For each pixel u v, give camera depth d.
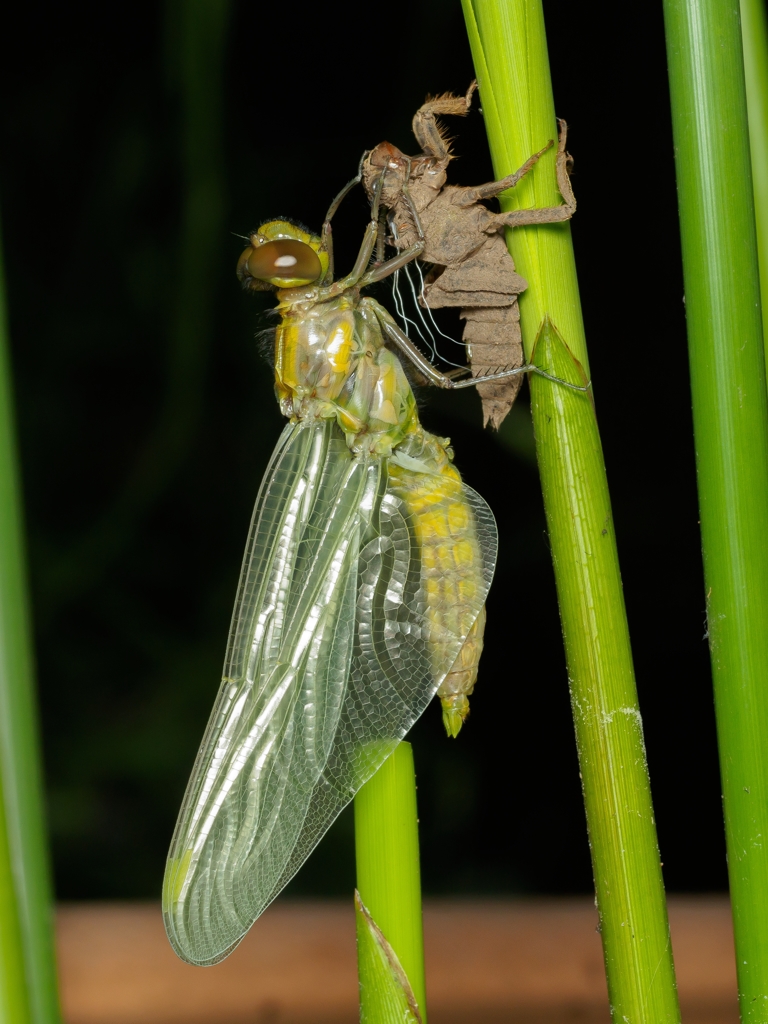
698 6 0.33
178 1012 0.36
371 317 0.36
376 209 0.35
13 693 0.33
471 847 0.48
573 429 0.33
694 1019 0.36
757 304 0.33
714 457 0.33
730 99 0.33
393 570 0.36
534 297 0.33
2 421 0.33
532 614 0.52
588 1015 0.36
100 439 0.56
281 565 0.36
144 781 0.49
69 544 0.54
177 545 0.54
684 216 0.33
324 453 0.36
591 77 0.48
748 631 0.33
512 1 0.33
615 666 0.33
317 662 0.36
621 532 0.52
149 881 0.46
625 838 0.33
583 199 0.50
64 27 0.52
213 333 0.52
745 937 0.33
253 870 0.35
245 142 0.50
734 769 0.33
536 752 0.50
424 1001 0.33
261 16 0.49
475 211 0.34
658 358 0.51
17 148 0.53
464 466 0.53
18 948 0.31
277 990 0.36
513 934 0.36
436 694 0.36
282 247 0.36
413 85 0.49
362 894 0.33
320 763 0.35
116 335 0.54
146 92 0.52
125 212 0.53
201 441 0.54
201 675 0.52
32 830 0.33
